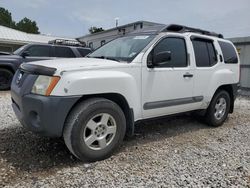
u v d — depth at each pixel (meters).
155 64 3.86
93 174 3.09
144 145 4.12
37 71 3.19
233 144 4.38
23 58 9.61
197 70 4.65
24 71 3.44
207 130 5.16
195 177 3.12
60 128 3.11
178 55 4.37
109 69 3.47
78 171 3.15
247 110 7.55
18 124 4.88
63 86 3.05
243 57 11.56
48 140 4.09
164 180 3.02
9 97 8.00
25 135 4.29
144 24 14.93
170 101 4.22
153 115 4.08
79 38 24.27
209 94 4.98
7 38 22.97
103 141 3.45
